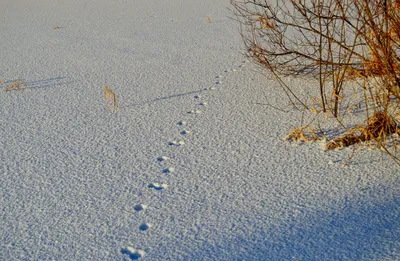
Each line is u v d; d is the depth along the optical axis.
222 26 6.73
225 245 2.25
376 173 2.72
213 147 3.24
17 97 4.53
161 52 5.74
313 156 2.99
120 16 8.09
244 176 2.84
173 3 8.83
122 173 2.99
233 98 4.10
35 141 3.54
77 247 2.33
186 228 2.41
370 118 3.24
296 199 2.56
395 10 3.01
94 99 4.34
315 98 3.86
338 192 2.58
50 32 7.26
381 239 2.18
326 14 4.16
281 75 4.47
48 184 2.92
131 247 2.30
